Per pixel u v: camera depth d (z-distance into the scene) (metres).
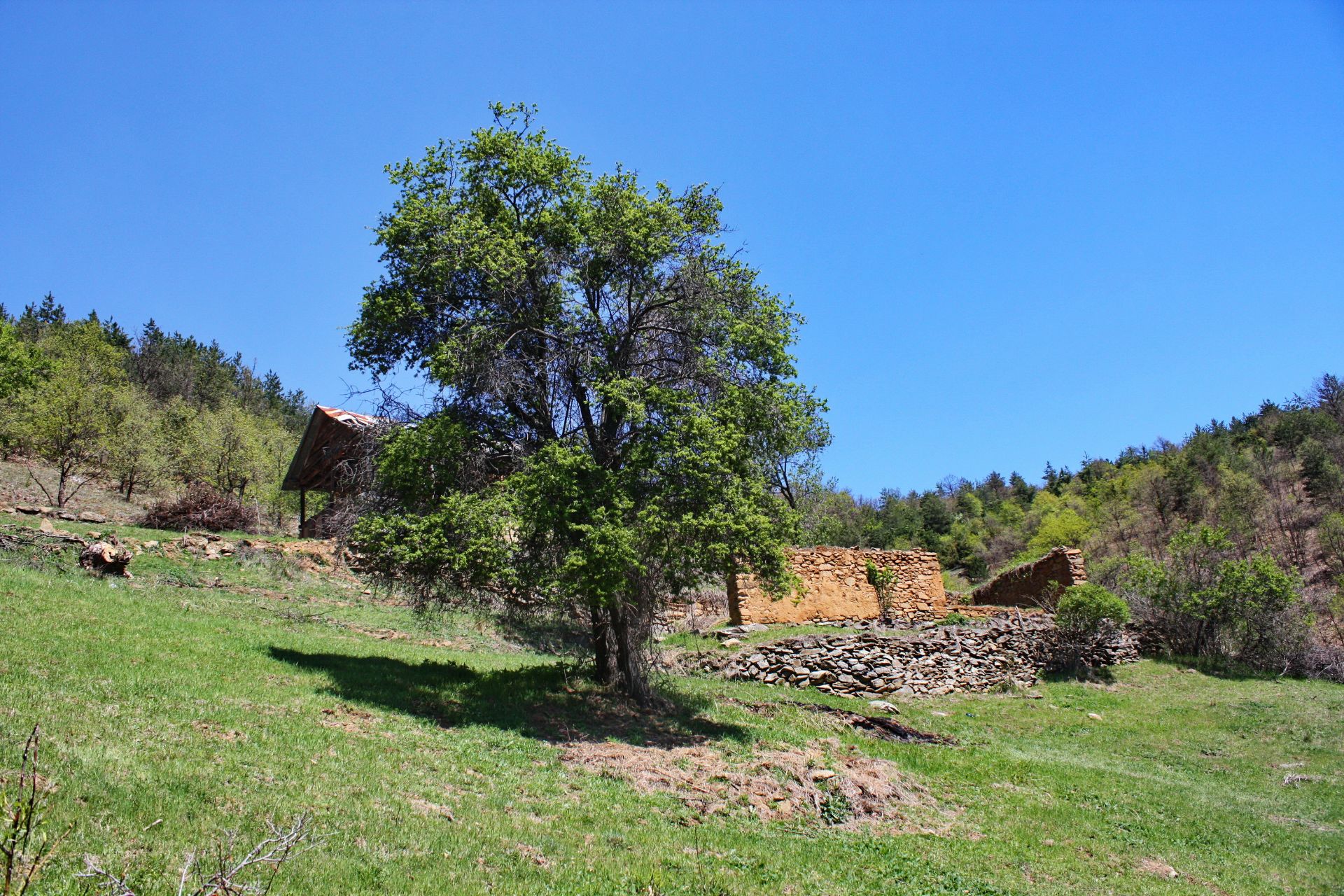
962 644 22.56
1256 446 68.12
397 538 13.02
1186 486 60.22
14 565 16.38
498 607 22.25
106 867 5.74
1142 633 27.81
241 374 114.94
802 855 9.35
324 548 25.39
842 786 11.93
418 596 14.18
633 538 12.35
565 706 13.94
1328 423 66.56
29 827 4.27
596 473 13.45
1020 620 25.17
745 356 15.13
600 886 7.54
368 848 7.21
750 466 14.41
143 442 37.41
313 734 9.84
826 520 39.88
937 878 9.40
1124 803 13.62
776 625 22.36
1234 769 16.62
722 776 11.50
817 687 19.34
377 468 13.81
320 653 14.88
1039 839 11.40
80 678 9.88
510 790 9.65
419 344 15.41
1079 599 25.03
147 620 13.85
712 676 18.95
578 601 14.54
